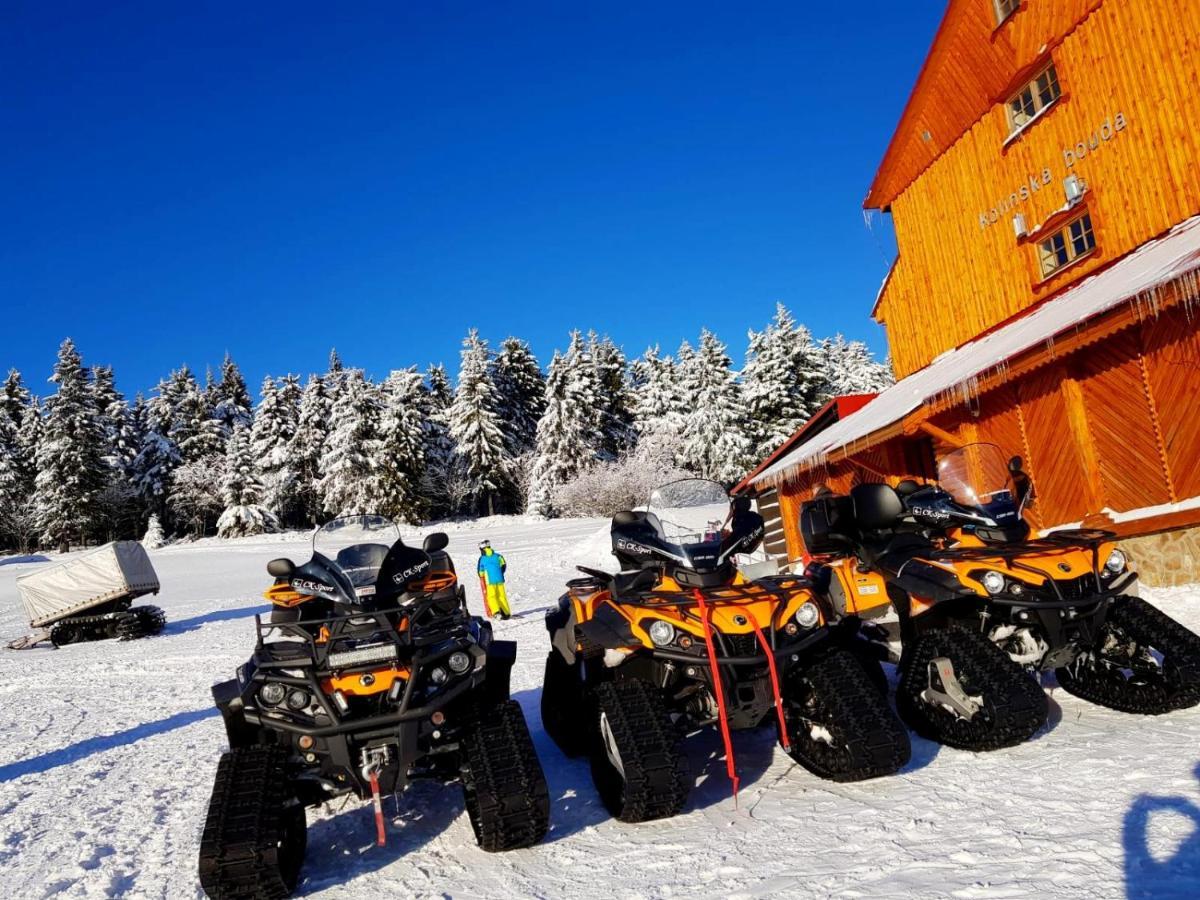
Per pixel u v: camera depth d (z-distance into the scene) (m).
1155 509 11.16
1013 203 16.48
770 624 4.51
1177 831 3.31
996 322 17.16
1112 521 11.68
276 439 77.69
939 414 15.53
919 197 19.59
